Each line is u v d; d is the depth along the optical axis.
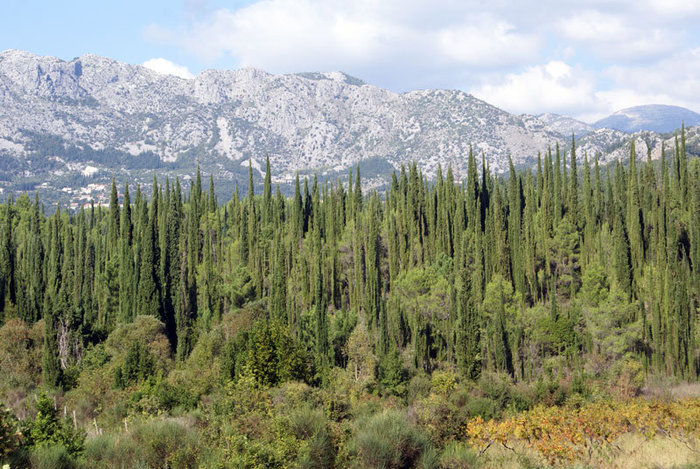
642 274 113.56
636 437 28.86
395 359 68.12
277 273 104.00
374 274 114.69
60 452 22.66
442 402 30.66
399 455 23.78
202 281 132.88
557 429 27.78
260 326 63.78
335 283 133.50
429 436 27.64
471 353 78.44
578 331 96.69
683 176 133.00
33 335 88.62
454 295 95.88
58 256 145.12
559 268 127.56
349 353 76.38
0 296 119.31
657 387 71.62
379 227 146.12
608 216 138.25
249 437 27.09
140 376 62.19
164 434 25.84
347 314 106.25
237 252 153.62
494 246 128.50
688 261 118.38
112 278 129.38
